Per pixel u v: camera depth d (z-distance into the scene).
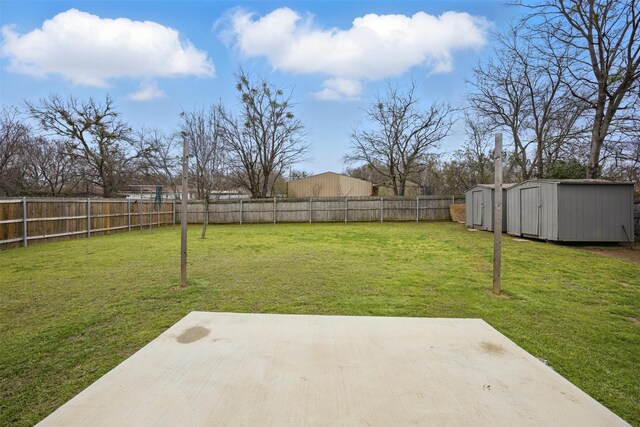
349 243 8.74
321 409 1.47
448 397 1.58
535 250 7.32
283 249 7.63
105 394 1.59
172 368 1.85
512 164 18.58
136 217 13.82
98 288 4.16
